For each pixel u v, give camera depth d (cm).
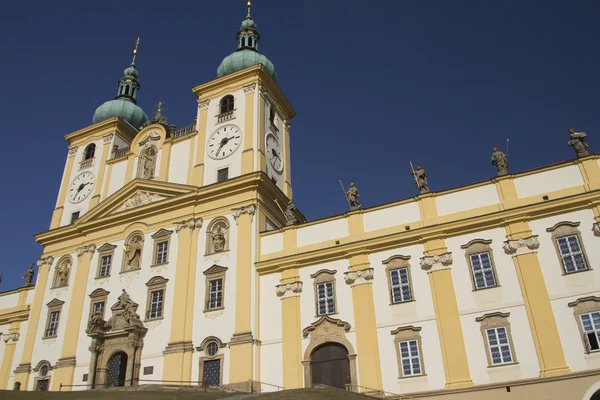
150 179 4794
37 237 5094
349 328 3566
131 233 4634
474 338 3244
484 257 3438
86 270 4681
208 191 4394
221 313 3922
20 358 4797
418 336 3375
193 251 4275
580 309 3086
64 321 4562
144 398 2888
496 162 3703
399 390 3281
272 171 4800
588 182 3372
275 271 3969
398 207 3841
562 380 2955
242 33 5762
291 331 3709
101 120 5812
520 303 3228
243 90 4966
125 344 4066
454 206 3678
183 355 3856
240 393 3184
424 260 3559
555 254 3269
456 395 3136
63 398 2925
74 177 5488
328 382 3509
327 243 3934
